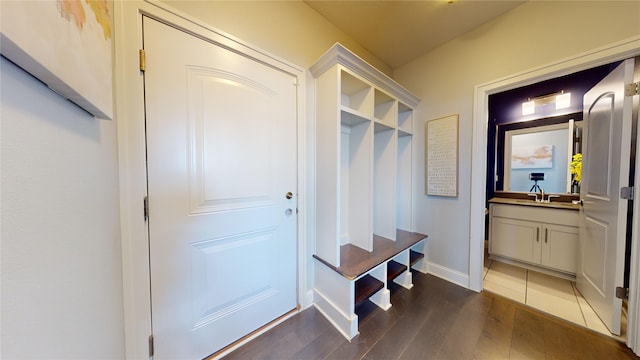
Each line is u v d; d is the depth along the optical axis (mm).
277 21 1458
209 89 1170
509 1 1605
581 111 2375
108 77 689
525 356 1228
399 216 2459
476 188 1907
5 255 313
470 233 1951
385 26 1873
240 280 1327
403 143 2396
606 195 1472
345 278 1387
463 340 1348
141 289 982
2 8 268
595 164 1620
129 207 939
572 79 2332
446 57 2086
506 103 2910
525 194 2775
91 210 619
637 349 1225
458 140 2010
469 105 1939
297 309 1642
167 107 1042
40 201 390
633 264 1257
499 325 1479
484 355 1238
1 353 303
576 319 1526
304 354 1248
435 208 2201
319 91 1641
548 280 2127
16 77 329
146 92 984
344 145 1911
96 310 640
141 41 967
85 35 519
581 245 1842
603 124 1516
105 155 757
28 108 357
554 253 2199
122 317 910
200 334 1174
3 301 308
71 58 439
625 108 1287
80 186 549
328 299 1584
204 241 1176
